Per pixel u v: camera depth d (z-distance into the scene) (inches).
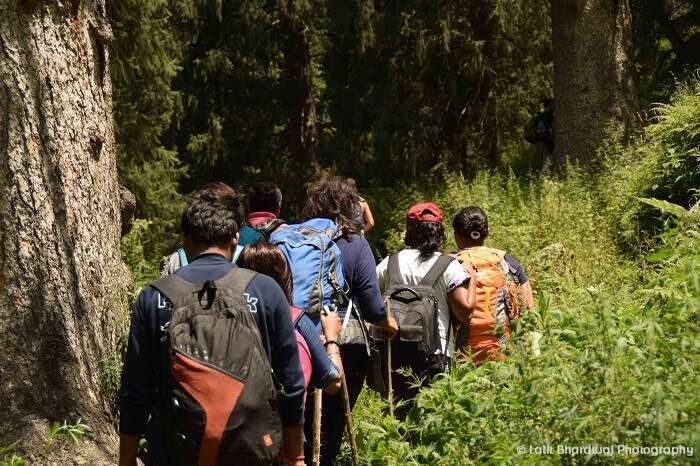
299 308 207.2
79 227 250.2
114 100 836.6
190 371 160.4
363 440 245.4
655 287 230.1
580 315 210.1
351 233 251.3
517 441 180.9
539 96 1060.5
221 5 1119.6
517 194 613.6
